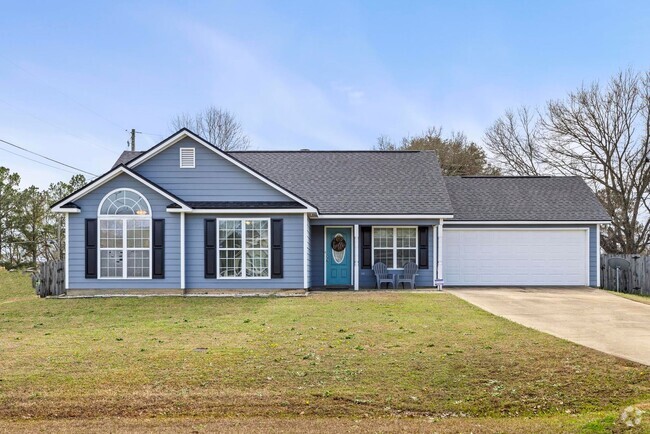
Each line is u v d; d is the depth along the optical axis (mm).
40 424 6180
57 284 18109
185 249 17859
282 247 18062
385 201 20562
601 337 10477
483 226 21656
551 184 24219
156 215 17672
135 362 8562
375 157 23953
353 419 6414
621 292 21125
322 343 9852
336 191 21188
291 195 18172
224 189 18406
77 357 8891
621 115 32250
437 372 8031
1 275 29891
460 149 44281
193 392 7238
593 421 5949
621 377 7785
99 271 17500
